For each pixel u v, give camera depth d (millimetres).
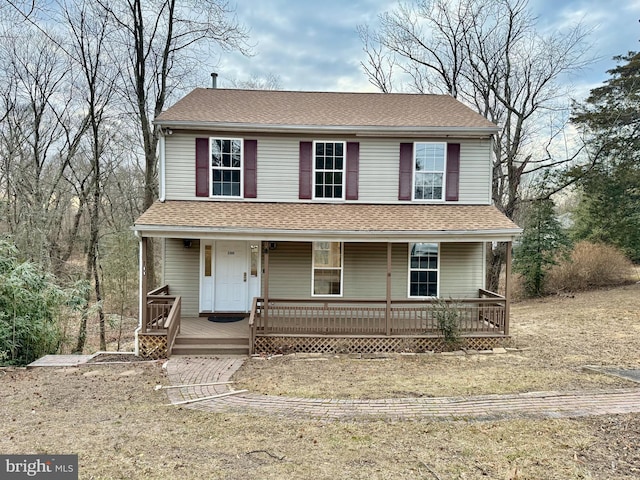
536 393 6664
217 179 11469
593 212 22062
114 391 7090
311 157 11562
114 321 15539
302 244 11609
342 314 11602
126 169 22625
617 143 19547
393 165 11656
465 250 11719
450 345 9953
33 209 16391
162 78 15430
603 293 18453
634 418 5535
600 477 4094
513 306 18344
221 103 12750
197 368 8477
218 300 11711
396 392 6891
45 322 10398
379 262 11641
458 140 11617
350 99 13969
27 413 6070
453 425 5434
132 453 4754
